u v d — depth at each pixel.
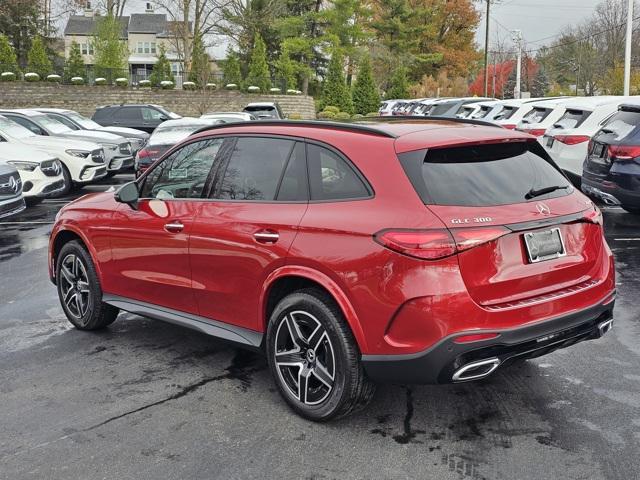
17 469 3.67
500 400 4.46
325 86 50.06
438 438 3.96
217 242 4.58
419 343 3.63
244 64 58.06
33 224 11.44
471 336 3.61
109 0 55.44
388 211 3.77
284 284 4.33
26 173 12.33
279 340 4.27
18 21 56.44
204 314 4.88
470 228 3.65
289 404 4.30
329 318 3.97
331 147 4.21
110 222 5.48
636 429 4.03
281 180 4.40
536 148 4.50
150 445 3.92
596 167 9.95
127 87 41.16
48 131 16.41
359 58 52.75
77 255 5.88
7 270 8.24
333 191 4.10
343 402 3.98
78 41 82.94
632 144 9.39
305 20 53.62
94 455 3.81
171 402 4.50
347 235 3.86
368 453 3.79
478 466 3.64
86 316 5.90
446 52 68.12
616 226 10.48
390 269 3.67
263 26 56.62
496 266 3.72
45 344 5.66
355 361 3.94
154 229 5.07
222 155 4.84
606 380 4.77
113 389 4.73
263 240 4.27
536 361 5.14
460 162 4.01
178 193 5.06
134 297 5.46
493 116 17.23
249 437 4.00
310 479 3.54
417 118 4.95
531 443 3.88
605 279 4.29
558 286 4.02
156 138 15.24
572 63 93.38
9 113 16.39
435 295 3.57
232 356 5.36
